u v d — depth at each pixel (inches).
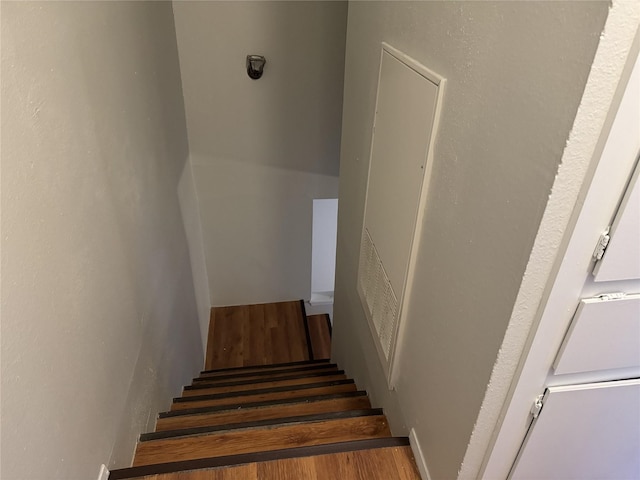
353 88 75.9
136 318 65.3
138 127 71.0
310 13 108.6
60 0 43.2
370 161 67.3
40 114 38.3
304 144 127.9
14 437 32.7
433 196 45.4
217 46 109.6
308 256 151.9
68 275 42.8
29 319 35.3
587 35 23.8
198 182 129.3
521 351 36.1
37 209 37.1
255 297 159.6
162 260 84.0
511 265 32.8
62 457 40.6
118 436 56.3
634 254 30.9
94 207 50.2
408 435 58.9
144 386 69.0
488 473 45.0
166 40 96.1
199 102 116.6
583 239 30.2
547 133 27.6
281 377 106.3
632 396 40.3
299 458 55.7
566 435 42.6
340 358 112.0
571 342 35.4
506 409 39.6
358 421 67.9
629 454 46.2
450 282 43.2
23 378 34.2
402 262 55.2
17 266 33.8
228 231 141.3
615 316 34.2
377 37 60.6
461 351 42.1
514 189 31.5
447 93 40.4
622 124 25.8
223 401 89.3
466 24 36.2
